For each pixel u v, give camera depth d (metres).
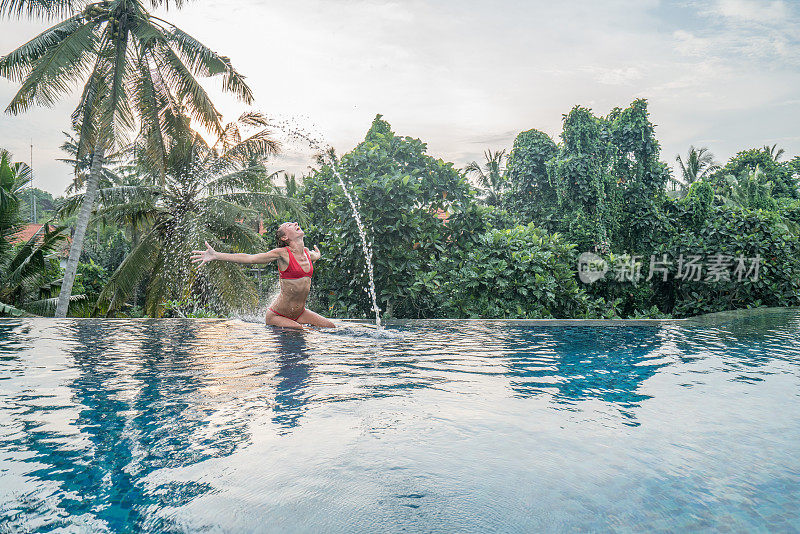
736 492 1.28
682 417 2.01
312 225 15.49
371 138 18.73
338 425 1.83
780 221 18.58
